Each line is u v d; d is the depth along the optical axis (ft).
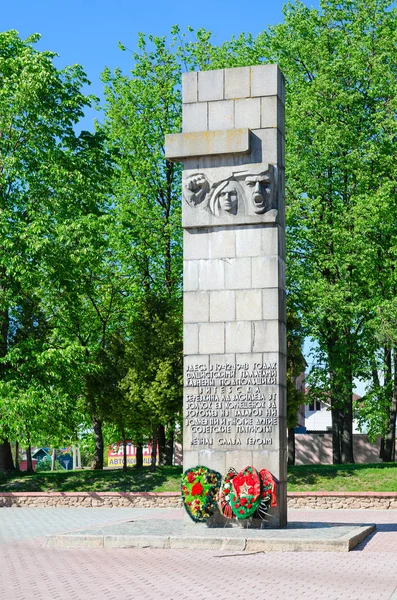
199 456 69.77
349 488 106.73
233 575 49.47
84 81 120.57
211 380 70.28
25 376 114.52
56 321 127.34
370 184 130.00
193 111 73.41
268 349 69.46
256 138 71.77
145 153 138.51
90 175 120.06
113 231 134.51
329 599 41.60
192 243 72.23
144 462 229.04
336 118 129.39
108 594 43.70
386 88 129.39
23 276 111.14
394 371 131.85
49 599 42.34
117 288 136.46
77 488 115.96
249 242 71.00
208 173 72.13
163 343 119.03
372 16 135.23
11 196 116.06
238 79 72.74
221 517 68.80
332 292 122.52
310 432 203.92
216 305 71.00
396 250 120.98
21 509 106.93
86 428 157.07
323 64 131.44
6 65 115.44
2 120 113.70
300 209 131.03
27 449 142.72
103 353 123.85
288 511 98.27
